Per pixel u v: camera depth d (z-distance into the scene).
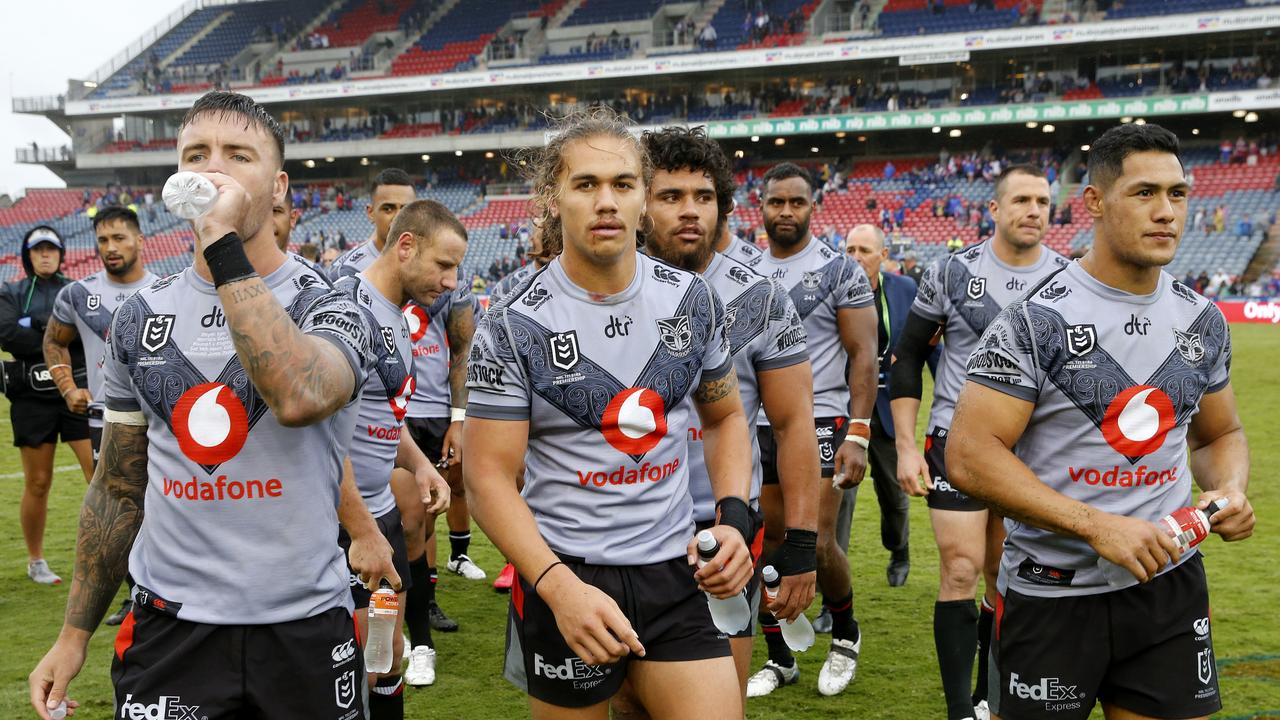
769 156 40.78
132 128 47.41
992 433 2.59
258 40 47.44
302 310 2.25
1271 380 14.73
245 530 2.22
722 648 2.49
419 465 3.98
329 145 42.19
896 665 4.53
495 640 4.99
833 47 35.16
